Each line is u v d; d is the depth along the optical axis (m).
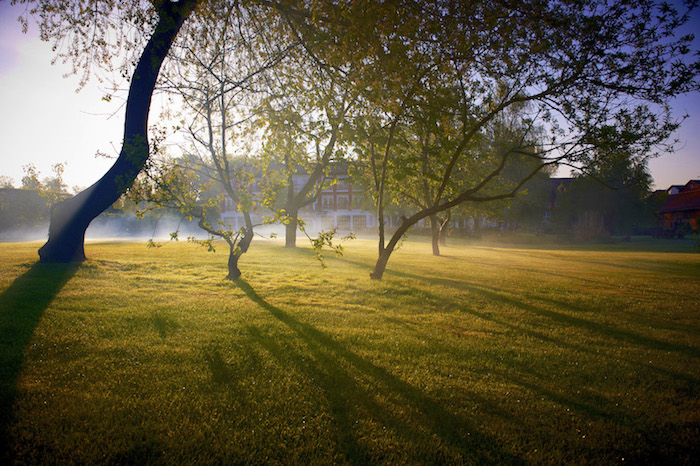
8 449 2.80
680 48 8.09
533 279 13.57
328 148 12.45
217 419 3.36
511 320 7.77
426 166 18.88
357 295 9.56
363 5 7.46
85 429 3.14
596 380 4.83
